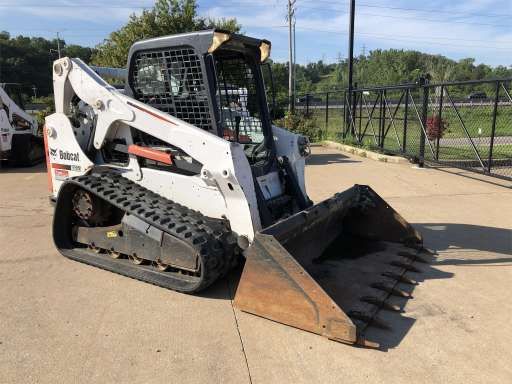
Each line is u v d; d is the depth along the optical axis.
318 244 4.62
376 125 16.94
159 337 3.35
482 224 6.07
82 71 4.80
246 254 3.63
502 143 14.93
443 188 8.25
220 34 3.94
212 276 3.81
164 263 4.15
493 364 3.05
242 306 3.66
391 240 5.07
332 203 4.41
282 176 4.84
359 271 4.29
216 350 3.19
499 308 3.80
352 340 3.19
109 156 4.98
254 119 4.80
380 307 3.68
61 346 3.23
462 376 2.93
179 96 4.30
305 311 3.38
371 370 2.98
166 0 13.83
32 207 7.10
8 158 11.10
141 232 4.23
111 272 4.47
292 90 26.55
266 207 4.19
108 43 14.28
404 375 2.93
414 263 4.67
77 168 5.00
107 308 3.78
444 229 5.86
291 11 30.09
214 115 4.11
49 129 5.15
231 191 3.92
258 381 2.87
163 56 4.30
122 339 3.32
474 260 4.80
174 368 2.99
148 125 4.32
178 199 4.33
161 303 3.85
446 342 3.30
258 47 4.63
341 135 15.73
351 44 14.66
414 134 15.75
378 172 9.95
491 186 8.38
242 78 4.70
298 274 3.37
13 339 3.32
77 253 4.83
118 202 4.27
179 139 4.11
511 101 8.73
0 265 4.70
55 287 4.17
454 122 16.62
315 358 3.10
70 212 4.91
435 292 4.07
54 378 2.89
